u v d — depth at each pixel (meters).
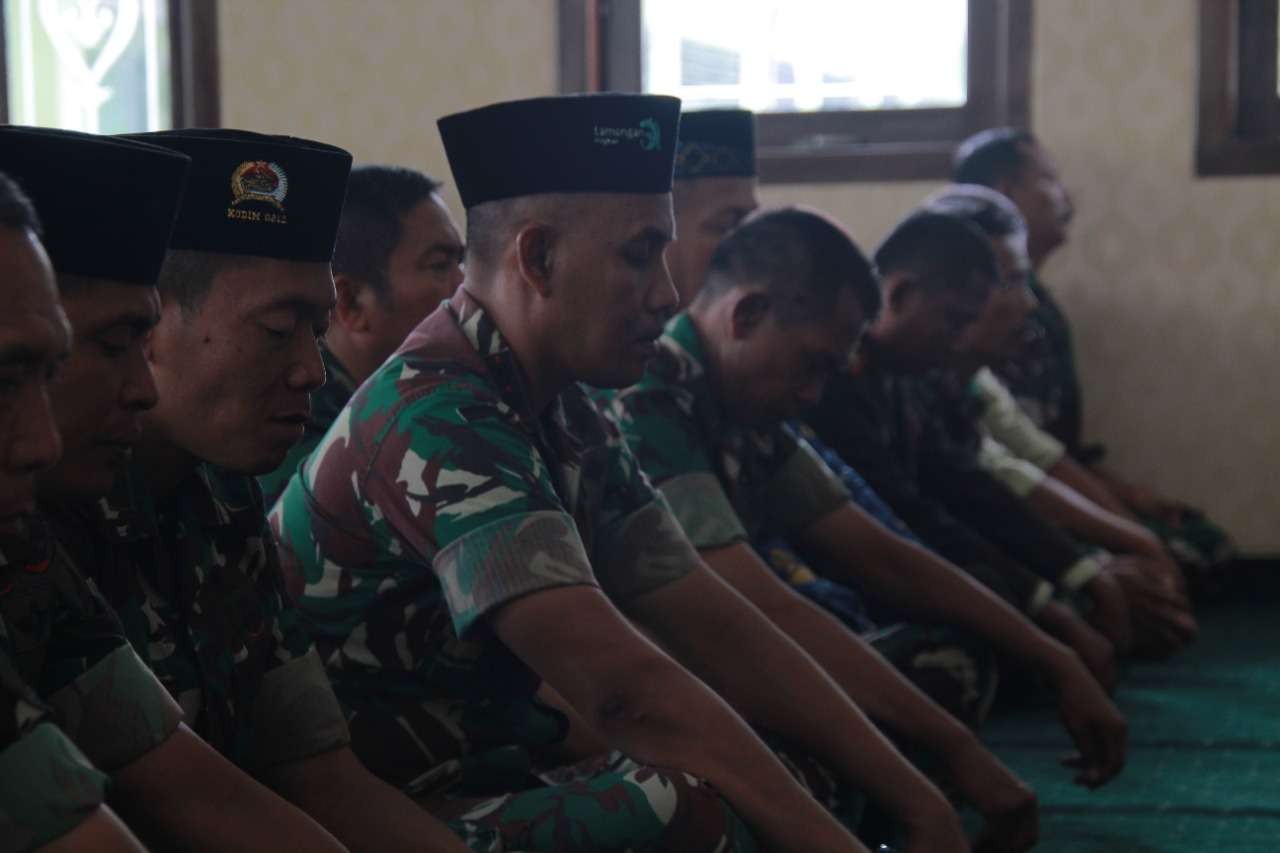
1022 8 5.91
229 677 1.65
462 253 2.69
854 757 2.11
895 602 2.92
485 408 1.89
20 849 1.17
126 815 1.44
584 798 1.82
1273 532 5.90
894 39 5.98
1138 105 5.88
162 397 1.58
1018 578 3.41
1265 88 5.93
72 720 1.40
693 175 3.45
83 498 1.36
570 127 1.96
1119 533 4.43
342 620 1.95
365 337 2.60
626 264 2.00
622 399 2.55
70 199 1.29
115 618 1.46
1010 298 3.99
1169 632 4.03
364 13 5.91
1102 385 5.98
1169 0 5.85
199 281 1.57
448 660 1.97
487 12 5.89
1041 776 3.43
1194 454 5.94
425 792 1.98
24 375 1.08
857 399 3.47
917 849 2.08
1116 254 5.94
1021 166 5.43
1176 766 3.51
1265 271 5.86
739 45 6.05
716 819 1.79
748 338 2.60
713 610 2.14
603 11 6.05
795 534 2.90
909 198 5.96
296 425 1.64
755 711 2.13
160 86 5.93
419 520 1.84
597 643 1.79
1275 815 3.14
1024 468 4.48
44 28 5.91
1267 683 4.40
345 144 5.95
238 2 5.92
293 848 1.46
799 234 2.59
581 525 2.08
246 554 1.69
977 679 2.92
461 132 1.99
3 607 1.33
